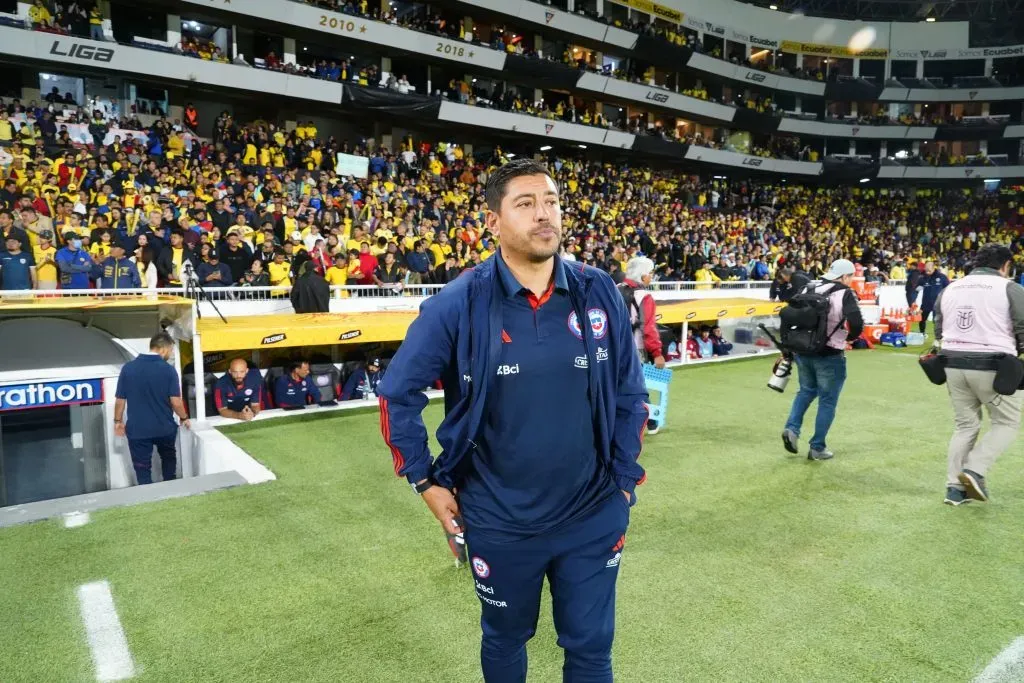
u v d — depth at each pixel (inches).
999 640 100.8
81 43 608.1
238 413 252.4
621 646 99.0
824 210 1269.7
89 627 105.2
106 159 480.7
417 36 831.1
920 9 1354.6
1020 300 146.4
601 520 67.3
